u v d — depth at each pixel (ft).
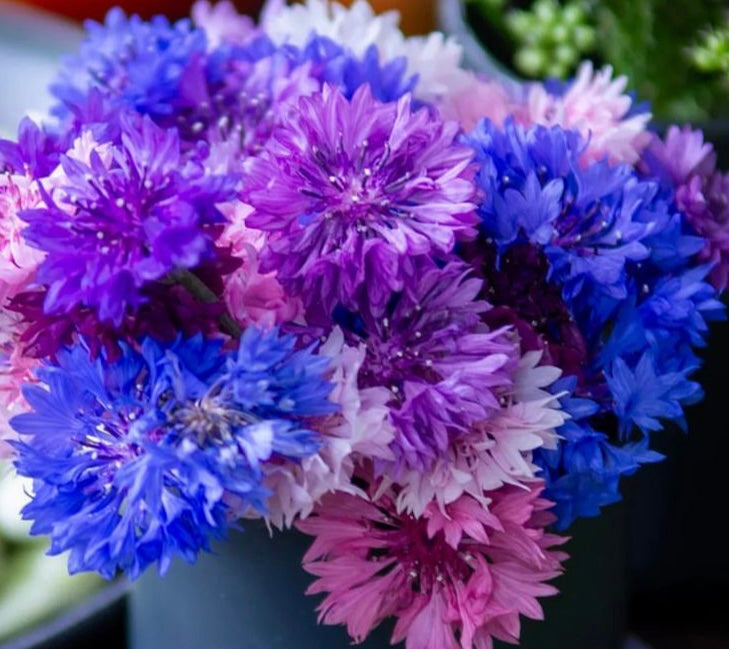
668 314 1.21
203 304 1.10
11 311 1.13
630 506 1.33
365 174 1.14
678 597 1.81
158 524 1.05
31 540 1.91
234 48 1.38
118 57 1.39
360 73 1.29
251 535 1.22
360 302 1.14
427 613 1.19
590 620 1.31
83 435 1.12
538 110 1.35
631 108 1.40
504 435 1.16
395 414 1.13
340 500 1.18
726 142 1.58
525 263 1.20
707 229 1.28
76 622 1.63
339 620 1.19
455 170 1.14
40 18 2.04
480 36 1.96
